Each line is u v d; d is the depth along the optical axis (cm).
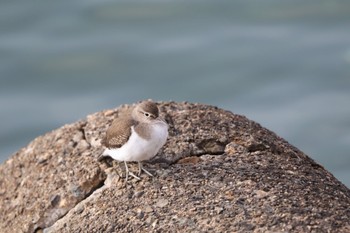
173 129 1491
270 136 1524
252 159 1415
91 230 1298
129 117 1338
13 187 1512
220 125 1512
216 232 1215
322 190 1337
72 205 1402
